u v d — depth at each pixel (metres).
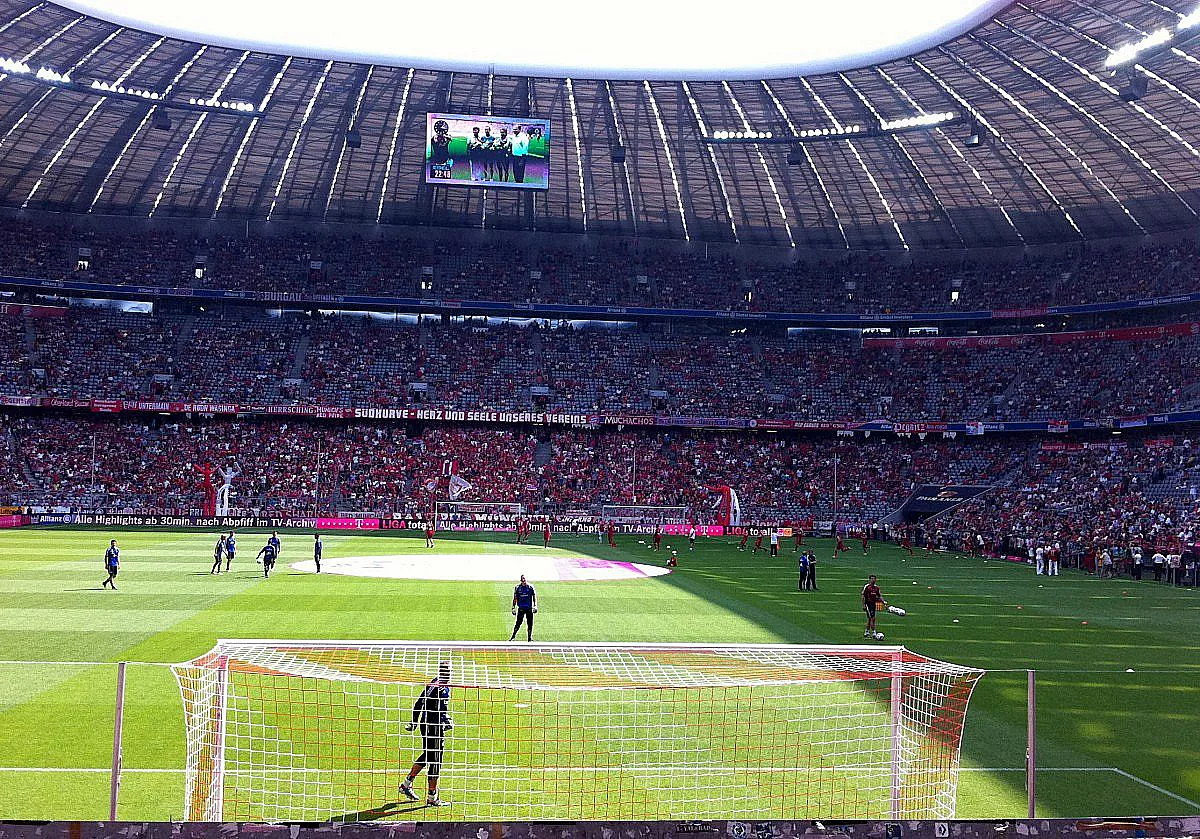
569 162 81.94
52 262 86.44
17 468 76.56
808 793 14.20
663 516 81.62
